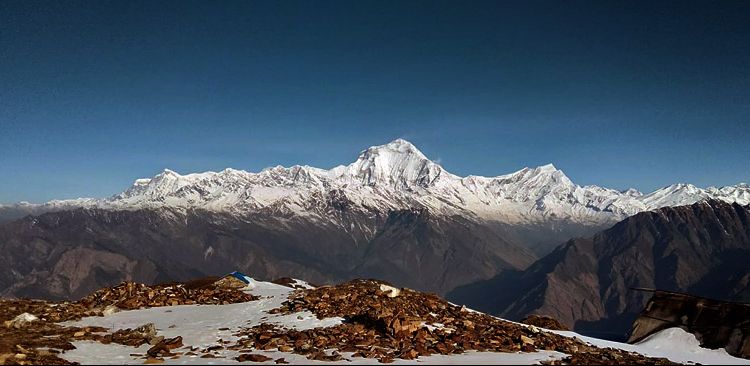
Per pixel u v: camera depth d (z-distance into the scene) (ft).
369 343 116.88
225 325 140.87
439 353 111.96
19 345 102.01
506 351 117.29
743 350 147.95
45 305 156.87
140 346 112.98
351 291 175.83
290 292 196.44
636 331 177.17
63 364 93.09
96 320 143.74
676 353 151.33
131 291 177.58
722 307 165.17
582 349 130.00
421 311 153.07
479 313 171.22
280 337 120.67
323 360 103.30
